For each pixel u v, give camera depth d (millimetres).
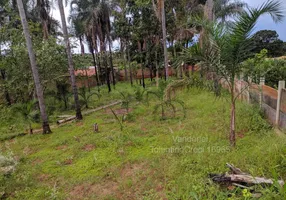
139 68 19656
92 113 8797
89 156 4520
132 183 3373
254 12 3340
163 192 3055
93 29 13422
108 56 16391
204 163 3598
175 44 13109
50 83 10031
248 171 3221
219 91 4699
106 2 13406
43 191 3375
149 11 12906
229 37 3627
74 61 10969
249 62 4227
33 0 12008
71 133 6293
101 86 17047
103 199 3078
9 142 5996
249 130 4906
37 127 7445
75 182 3570
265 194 2438
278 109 4570
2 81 9508
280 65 6473
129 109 8664
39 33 11477
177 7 12930
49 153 4895
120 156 4355
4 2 10562
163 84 7129
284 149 3314
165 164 3758
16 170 4016
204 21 4086
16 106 7145
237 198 2592
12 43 8633
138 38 14367
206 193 2809
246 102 6707
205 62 4016
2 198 3252
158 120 6637
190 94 9023
